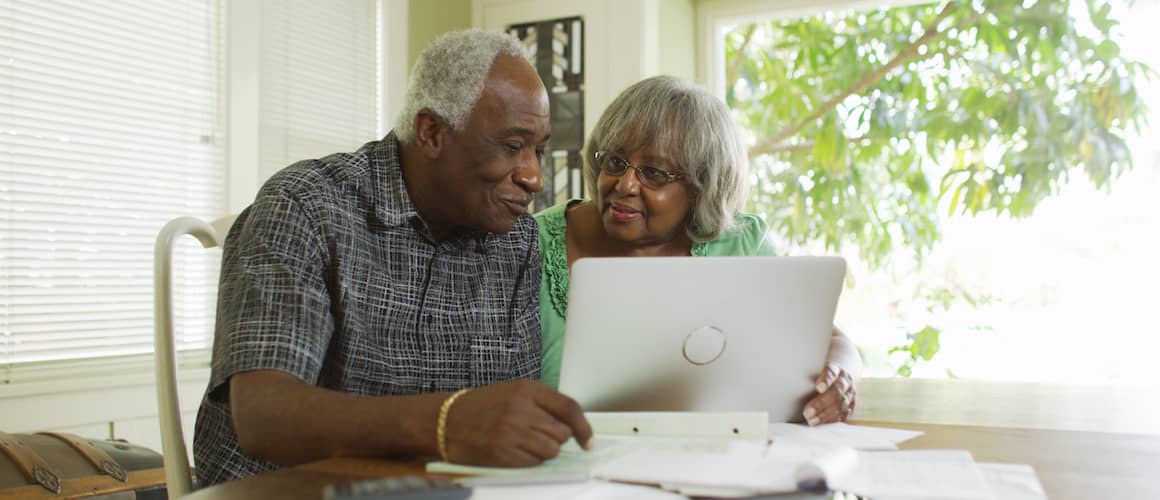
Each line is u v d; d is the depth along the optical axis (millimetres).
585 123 3258
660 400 1147
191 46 2688
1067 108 3016
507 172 1285
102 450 1699
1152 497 814
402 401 934
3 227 2254
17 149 2289
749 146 3512
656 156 1627
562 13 3309
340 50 3219
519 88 1268
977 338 3121
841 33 3361
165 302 1195
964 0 3180
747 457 869
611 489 792
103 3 2467
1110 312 2941
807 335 1132
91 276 2430
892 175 3289
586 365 1104
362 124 3320
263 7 2910
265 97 2928
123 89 2514
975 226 3141
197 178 2697
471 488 723
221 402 1121
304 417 954
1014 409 1444
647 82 1684
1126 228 2930
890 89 3293
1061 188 3010
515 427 865
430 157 1295
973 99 3154
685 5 3416
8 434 1656
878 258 3297
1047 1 3029
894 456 942
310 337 1119
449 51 1277
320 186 1265
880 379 1938
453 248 1397
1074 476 894
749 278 1085
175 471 1183
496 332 1440
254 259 1150
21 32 2301
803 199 3432
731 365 1134
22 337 2287
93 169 2441
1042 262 3035
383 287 1317
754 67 3486
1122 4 2936
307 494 786
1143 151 2912
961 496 773
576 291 1065
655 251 1778
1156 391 1678
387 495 686
